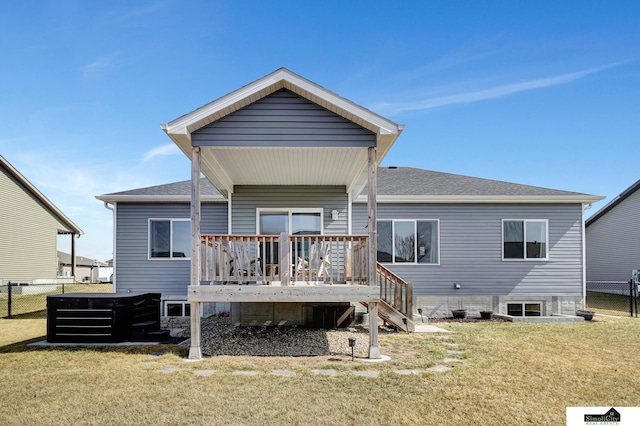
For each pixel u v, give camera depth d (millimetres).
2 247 21188
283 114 7566
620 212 21469
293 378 6008
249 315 10688
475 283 12961
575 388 5602
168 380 5883
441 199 12844
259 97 7551
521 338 8984
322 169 10117
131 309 8781
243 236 7793
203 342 8586
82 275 44812
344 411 4773
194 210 7465
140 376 6086
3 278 21188
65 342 8477
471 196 12859
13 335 9664
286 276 7582
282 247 7656
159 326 9461
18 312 14219
